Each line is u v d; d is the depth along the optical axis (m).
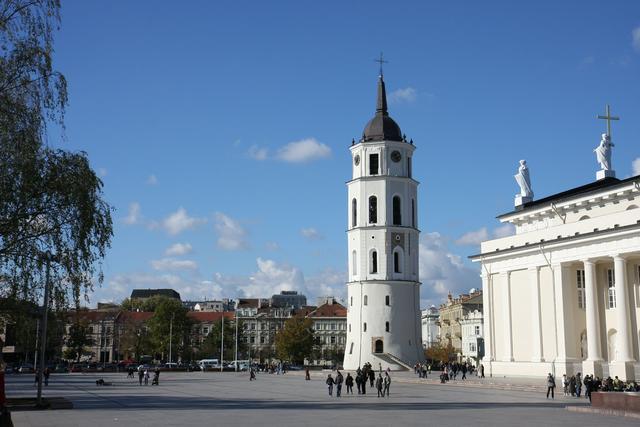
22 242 30.92
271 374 110.31
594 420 29.02
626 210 57.19
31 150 29.58
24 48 29.47
